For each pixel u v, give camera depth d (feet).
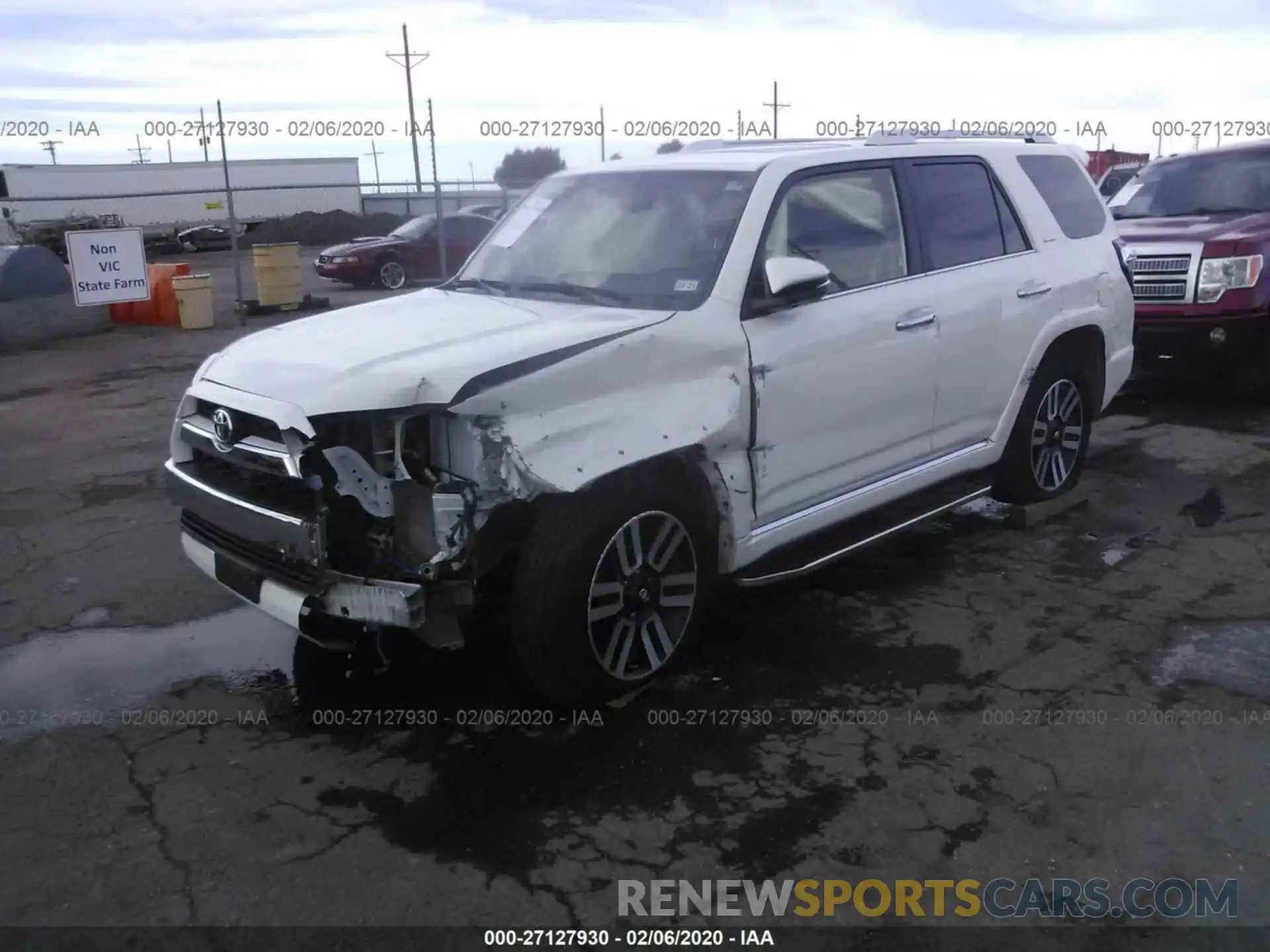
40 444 27.35
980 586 16.93
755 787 11.62
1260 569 17.39
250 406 11.91
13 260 44.39
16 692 14.11
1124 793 11.41
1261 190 31.17
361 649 14.89
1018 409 18.48
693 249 14.30
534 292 15.07
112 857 10.63
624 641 13.14
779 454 14.25
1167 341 28.58
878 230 15.94
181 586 17.65
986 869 10.27
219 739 12.84
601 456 11.94
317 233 123.34
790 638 15.19
